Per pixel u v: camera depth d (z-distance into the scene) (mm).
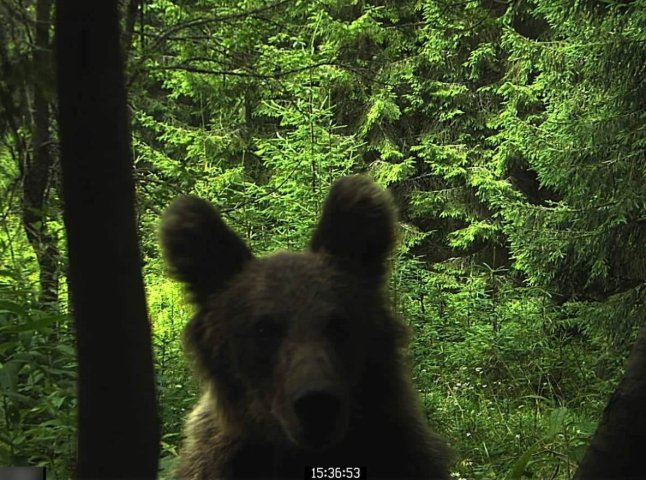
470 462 2572
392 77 7266
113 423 1137
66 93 1115
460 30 4102
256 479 1519
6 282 2336
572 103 5289
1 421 1834
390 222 1569
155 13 3859
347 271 1533
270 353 1440
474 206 7543
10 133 1457
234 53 3432
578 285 5500
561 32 5500
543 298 5098
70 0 1104
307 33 5836
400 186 7945
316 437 1351
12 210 2285
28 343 1883
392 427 1515
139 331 1144
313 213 4770
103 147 1117
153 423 1164
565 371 4203
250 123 6496
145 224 3105
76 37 1105
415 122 8320
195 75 4195
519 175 7824
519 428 2854
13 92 1356
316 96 5570
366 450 1499
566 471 2172
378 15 5734
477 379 3934
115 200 1125
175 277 1576
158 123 5453
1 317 1912
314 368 1355
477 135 7863
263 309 1447
